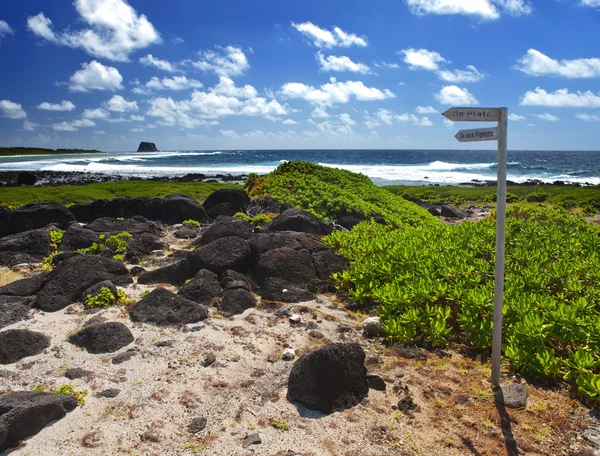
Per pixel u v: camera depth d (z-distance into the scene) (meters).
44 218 12.97
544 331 5.40
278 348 5.72
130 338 5.76
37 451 3.78
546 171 66.06
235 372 5.11
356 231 10.81
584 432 4.04
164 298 6.64
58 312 6.71
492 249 8.51
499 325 4.59
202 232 12.62
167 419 4.25
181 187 28.19
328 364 4.44
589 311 5.87
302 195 15.61
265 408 4.44
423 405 4.49
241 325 6.40
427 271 7.23
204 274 7.58
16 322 6.30
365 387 4.68
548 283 7.04
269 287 7.55
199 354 5.48
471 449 3.84
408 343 5.89
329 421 4.23
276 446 3.88
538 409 4.40
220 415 4.32
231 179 49.31
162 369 5.13
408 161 96.38
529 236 9.57
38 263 9.47
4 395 4.26
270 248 8.59
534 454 3.78
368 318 6.38
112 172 62.44
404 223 14.00
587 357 4.78
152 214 15.17
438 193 33.66
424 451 3.82
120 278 7.90
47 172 59.22
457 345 5.86
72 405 4.33
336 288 7.85
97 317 6.37
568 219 13.05
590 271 7.12
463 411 4.37
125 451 3.80
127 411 4.34
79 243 10.27
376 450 3.84
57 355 5.41
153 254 10.18
